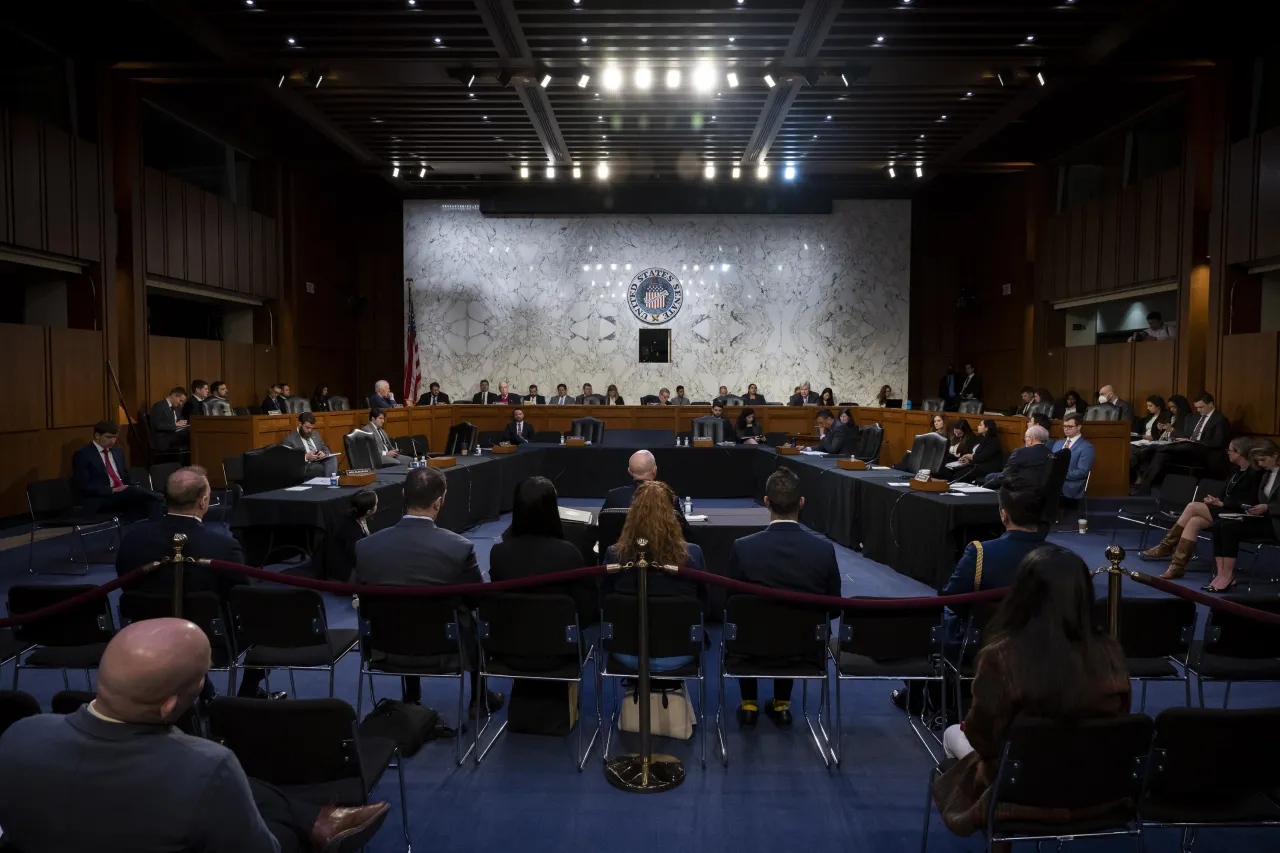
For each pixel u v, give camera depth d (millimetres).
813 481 8750
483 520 9062
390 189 17281
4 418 8359
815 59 9664
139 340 10398
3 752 1536
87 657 3432
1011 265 15383
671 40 9297
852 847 2734
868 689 4250
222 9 8375
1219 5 8523
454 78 10195
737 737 3613
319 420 10555
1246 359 9570
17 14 8523
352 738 2260
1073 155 13703
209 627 3266
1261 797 2311
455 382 17016
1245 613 2959
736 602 3223
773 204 16484
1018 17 8570
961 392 15484
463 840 2766
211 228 12234
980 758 2225
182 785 1495
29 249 8617
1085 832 2156
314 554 5938
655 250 16844
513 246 16906
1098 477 9172
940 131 12570
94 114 9664
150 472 7547
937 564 5738
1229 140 9828
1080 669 2031
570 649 3219
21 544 7668
